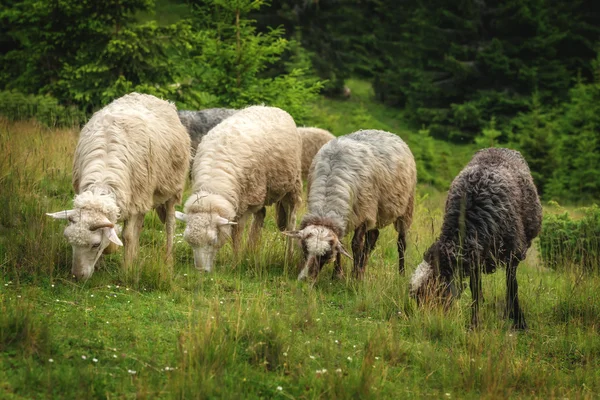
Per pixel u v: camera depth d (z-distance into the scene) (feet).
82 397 16.93
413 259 34.63
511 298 26.63
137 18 57.62
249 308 22.95
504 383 20.63
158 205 28.86
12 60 62.39
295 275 29.78
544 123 93.04
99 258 26.53
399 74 113.80
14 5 58.39
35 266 25.02
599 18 119.85
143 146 26.58
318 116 89.30
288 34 108.17
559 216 39.65
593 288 29.12
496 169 26.58
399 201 31.96
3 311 20.12
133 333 21.21
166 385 17.88
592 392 21.21
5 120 44.21
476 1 111.86
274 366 20.16
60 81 52.60
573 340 25.23
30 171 34.91
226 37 54.34
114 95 50.52
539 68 107.04
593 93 89.45
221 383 18.45
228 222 27.89
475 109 101.09
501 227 25.41
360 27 122.01
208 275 27.78
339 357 21.56
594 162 82.43
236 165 29.94
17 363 18.22
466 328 25.41
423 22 112.68
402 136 102.12
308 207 29.73
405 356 22.36
